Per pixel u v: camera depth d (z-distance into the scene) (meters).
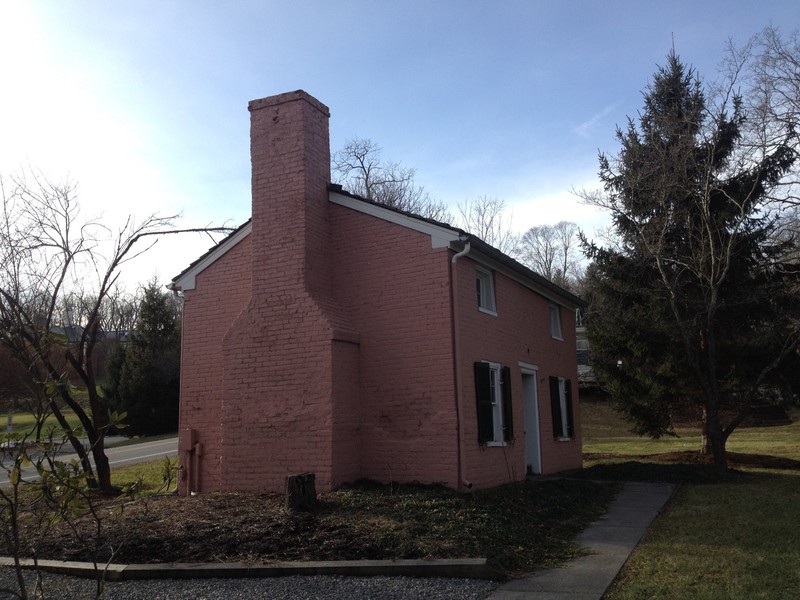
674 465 16.72
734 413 33.44
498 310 13.73
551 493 12.02
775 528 8.99
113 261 15.30
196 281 13.63
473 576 6.95
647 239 18.00
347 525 8.30
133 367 36.78
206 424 12.98
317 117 12.60
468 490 10.98
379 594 6.39
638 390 21.83
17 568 4.64
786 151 17.27
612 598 6.29
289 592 6.45
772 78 16.84
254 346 11.68
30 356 8.74
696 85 20.22
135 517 9.21
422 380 11.50
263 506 9.55
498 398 13.15
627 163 19.64
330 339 11.15
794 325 17.84
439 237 11.69
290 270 11.71
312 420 11.04
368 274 12.20
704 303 17.64
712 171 17.33
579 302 19.02
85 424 14.12
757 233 18.34
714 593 6.12
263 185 12.23
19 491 5.36
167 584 6.85
